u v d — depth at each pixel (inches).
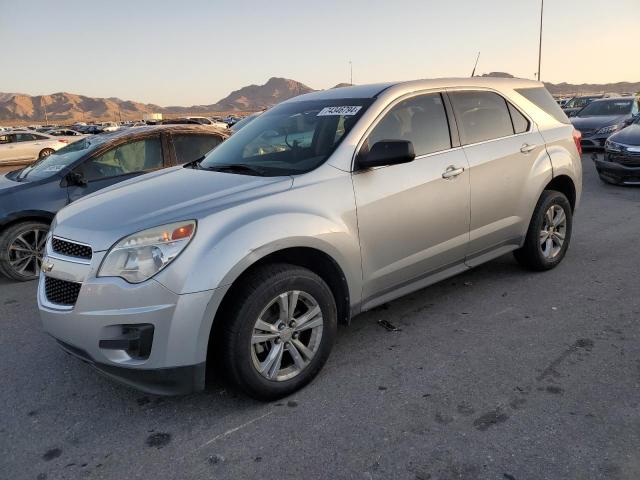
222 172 147.0
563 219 203.8
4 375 144.5
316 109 160.1
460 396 124.3
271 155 150.6
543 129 196.2
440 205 156.0
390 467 101.6
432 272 161.8
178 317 109.7
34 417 124.3
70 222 126.9
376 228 140.6
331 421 117.0
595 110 633.6
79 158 240.4
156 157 260.5
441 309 174.9
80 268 115.4
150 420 121.3
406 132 153.6
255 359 120.6
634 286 187.6
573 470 98.4
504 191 176.7
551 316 165.9
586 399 120.6
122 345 111.4
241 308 116.0
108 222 119.6
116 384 138.1
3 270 224.1
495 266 214.2
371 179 140.4
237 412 122.7
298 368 128.0
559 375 131.3
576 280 195.9
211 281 111.0
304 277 124.6
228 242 113.7
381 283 146.3
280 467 103.2
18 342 165.5
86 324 112.7
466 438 108.9
